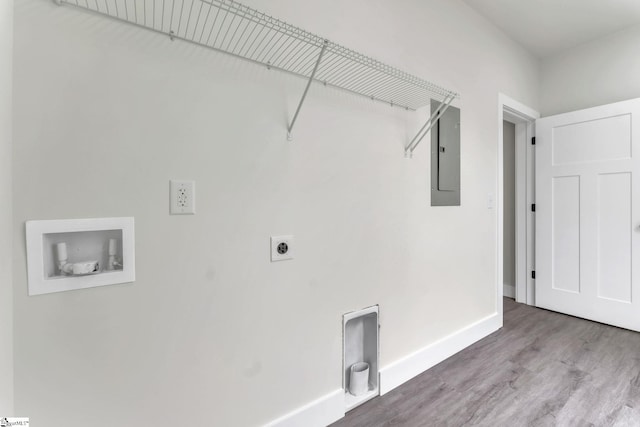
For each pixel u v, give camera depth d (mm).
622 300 2451
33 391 829
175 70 1015
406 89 1670
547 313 2824
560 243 2797
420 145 1845
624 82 2520
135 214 958
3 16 731
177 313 1041
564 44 2732
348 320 1564
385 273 1669
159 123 992
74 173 866
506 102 2539
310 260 1366
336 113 1439
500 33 2473
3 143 736
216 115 1100
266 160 1225
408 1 1742
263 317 1232
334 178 1440
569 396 1586
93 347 906
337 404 1446
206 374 1103
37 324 829
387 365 1677
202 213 1081
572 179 2709
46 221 830
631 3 2154
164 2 983
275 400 1271
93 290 902
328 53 1371
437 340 1972
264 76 1209
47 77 825
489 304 2404
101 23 892
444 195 2006
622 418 1413
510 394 1611
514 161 3303
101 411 922
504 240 3414
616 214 2467
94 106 889
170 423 1034
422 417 1449
